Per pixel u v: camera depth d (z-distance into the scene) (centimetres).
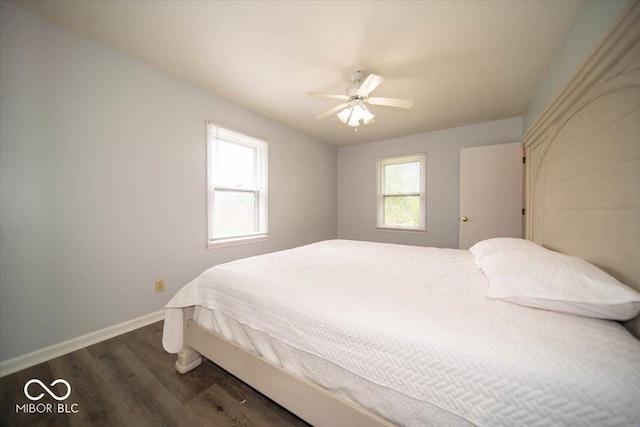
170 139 216
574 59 147
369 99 198
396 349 78
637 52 83
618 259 95
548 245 172
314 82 225
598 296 81
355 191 434
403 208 392
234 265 155
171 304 148
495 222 296
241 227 290
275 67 201
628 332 77
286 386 103
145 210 202
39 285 153
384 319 86
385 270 148
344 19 149
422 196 367
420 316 86
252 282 126
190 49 180
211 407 118
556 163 157
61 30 158
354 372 85
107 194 181
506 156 290
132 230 194
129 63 189
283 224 343
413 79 215
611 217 99
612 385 55
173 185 219
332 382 92
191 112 230
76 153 166
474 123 325
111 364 151
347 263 164
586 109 119
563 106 139
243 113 279
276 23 153
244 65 199
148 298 204
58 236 160
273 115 306
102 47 175
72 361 153
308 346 96
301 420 111
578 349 65
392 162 401
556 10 139
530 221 218
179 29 160
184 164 226
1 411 116
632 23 81
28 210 148
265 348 113
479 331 75
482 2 135
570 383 58
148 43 174
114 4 139
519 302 93
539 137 191
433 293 109
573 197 133
